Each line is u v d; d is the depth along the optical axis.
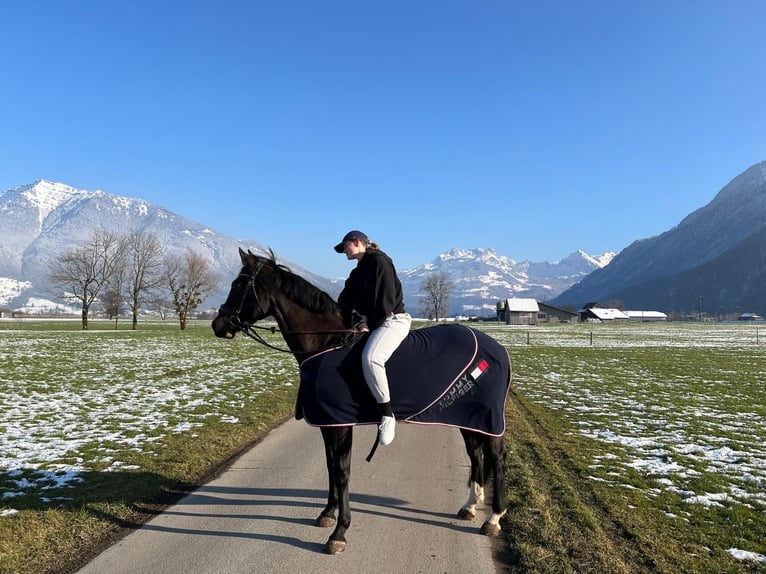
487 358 5.29
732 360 25.44
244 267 5.39
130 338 38.62
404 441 9.26
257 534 5.20
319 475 7.14
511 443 8.96
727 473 7.30
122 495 6.13
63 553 4.76
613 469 7.39
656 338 48.09
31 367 19.44
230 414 11.31
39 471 7.03
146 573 4.38
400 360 4.96
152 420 10.58
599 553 4.70
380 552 4.83
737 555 4.74
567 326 94.62
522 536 5.09
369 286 5.02
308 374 5.05
